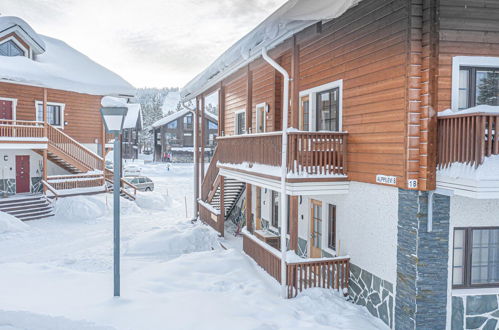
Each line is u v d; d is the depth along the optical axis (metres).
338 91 8.85
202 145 17.16
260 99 13.55
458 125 5.82
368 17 7.60
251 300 7.71
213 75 13.23
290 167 8.05
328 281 8.23
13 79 16.91
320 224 9.73
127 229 16.25
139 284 8.33
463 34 6.38
